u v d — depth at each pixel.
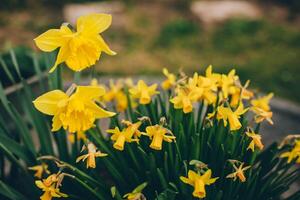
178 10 2.42
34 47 2.01
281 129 1.27
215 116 0.67
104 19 0.59
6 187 0.68
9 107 0.75
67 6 2.42
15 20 2.29
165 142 0.68
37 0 2.47
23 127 0.76
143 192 0.70
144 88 0.70
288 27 2.23
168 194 0.62
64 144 0.77
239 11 2.33
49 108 0.59
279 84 1.69
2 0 2.41
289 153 0.68
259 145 0.64
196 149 0.66
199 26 2.25
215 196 0.67
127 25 2.27
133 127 0.63
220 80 0.69
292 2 2.43
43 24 2.26
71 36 0.57
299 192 0.70
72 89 0.60
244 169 0.63
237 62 1.89
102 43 0.59
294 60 1.89
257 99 0.79
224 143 0.68
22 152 0.75
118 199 0.63
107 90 0.80
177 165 0.66
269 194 0.69
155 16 2.37
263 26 2.22
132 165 0.71
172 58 1.94
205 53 1.99
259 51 2.00
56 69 0.76
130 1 2.54
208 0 2.44
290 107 1.33
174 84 0.69
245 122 0.68
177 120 0.68
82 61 0.59
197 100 0.72
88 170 0.73
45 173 0.77
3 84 0.99
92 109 0.60
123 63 1.90
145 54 1.99
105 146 0.69
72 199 0.74
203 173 0.63
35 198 0.78
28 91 0.79
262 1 2.45
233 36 2.14
